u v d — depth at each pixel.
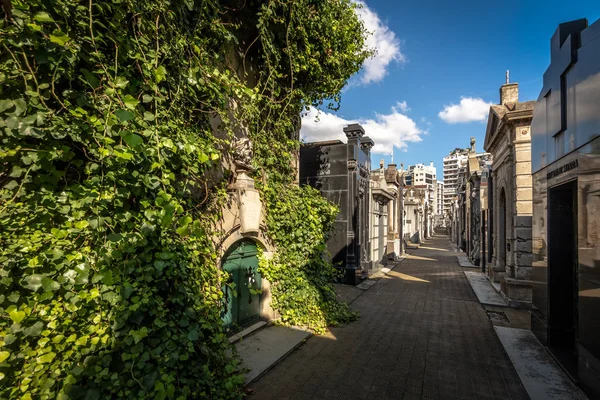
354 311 7.59
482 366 4.77
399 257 20.12
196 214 4.05
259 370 4.32
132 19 3.10
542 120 5.62
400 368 4.66
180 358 3.04
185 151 3.56
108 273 2.60
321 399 3.81
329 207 7.02
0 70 2.15
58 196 2.47
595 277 3.58
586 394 3.80
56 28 2.46
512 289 8.37
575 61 4.19
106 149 2.67
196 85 3.87
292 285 6.30
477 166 19.17
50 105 2.54
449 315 7.48
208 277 4.00
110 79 2.82
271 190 5.67
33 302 2.22
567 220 5.20
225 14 4.88
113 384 2.52
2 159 2.19
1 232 2.16
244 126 5.27
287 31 5.10
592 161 3.68
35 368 2.22
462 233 25.31
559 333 5.18
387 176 19.31
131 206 3.04
